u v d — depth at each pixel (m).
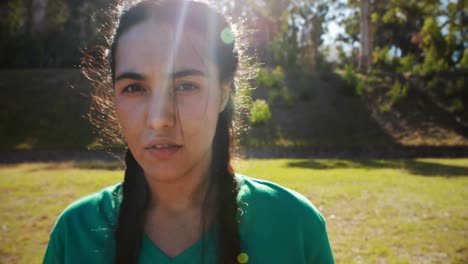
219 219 1.12
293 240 1.17
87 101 19.09
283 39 25.11
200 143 1.02
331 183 8.85
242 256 1.10
